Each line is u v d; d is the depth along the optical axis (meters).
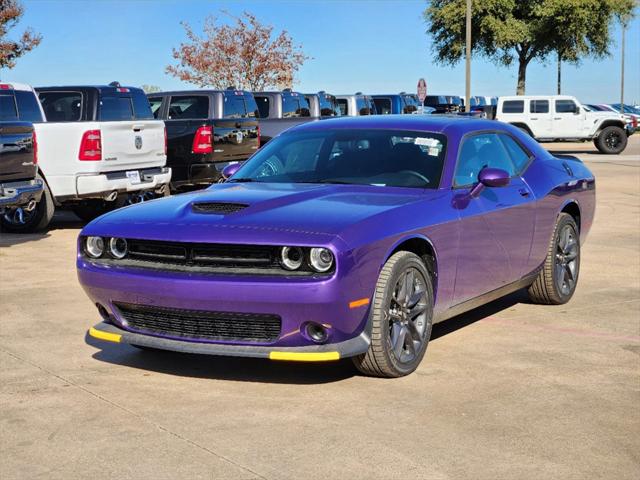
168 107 16.16
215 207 5.07
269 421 4.29
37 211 11.23
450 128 6.04
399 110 30.55
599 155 31.97
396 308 4.98
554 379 5.01
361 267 4.61
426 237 5.15
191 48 37.41
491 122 6.62
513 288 6.51
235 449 3.92
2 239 10.91
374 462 3.76
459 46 44.09
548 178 6.87
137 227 4.98
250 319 4.64
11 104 10.85
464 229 5.55
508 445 3.97
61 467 3.73
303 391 4.77
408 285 5.01
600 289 7.78
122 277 4.88
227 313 4.64
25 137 10.09
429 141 5.90
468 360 5.40
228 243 4.62
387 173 5.69
